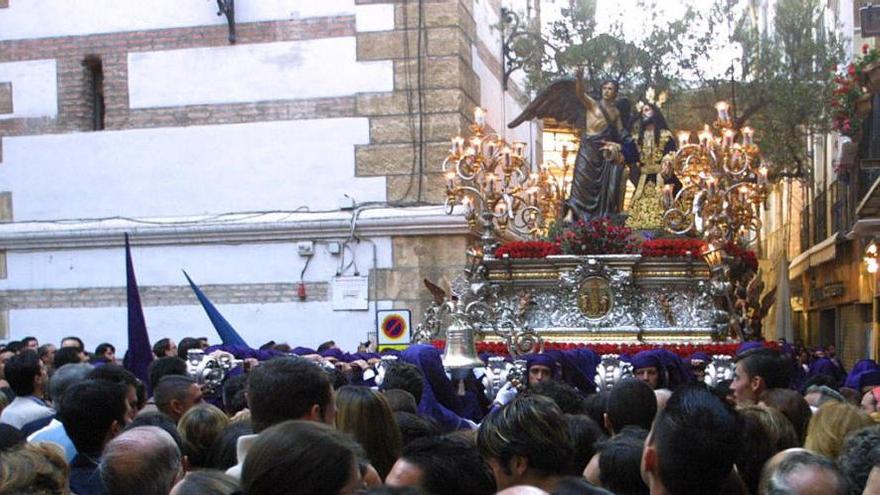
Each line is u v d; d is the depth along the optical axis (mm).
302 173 17438
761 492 3947
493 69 20922
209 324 17453
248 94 17609
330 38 17406
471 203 15180
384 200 17203
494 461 4422
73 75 18156
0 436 4781
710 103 26500
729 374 11711
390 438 5254
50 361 12055
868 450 4473
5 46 18391
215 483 3869
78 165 18062
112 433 5816
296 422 3340
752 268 16203
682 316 15258
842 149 21828
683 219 16359
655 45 25234
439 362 8492
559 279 15297
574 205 17266
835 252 26781
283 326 17250
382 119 17266
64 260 17984
